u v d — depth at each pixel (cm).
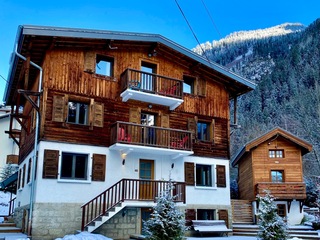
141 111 1748
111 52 1716
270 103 5991
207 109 1948
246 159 2609
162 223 1048
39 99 1546
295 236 1719
